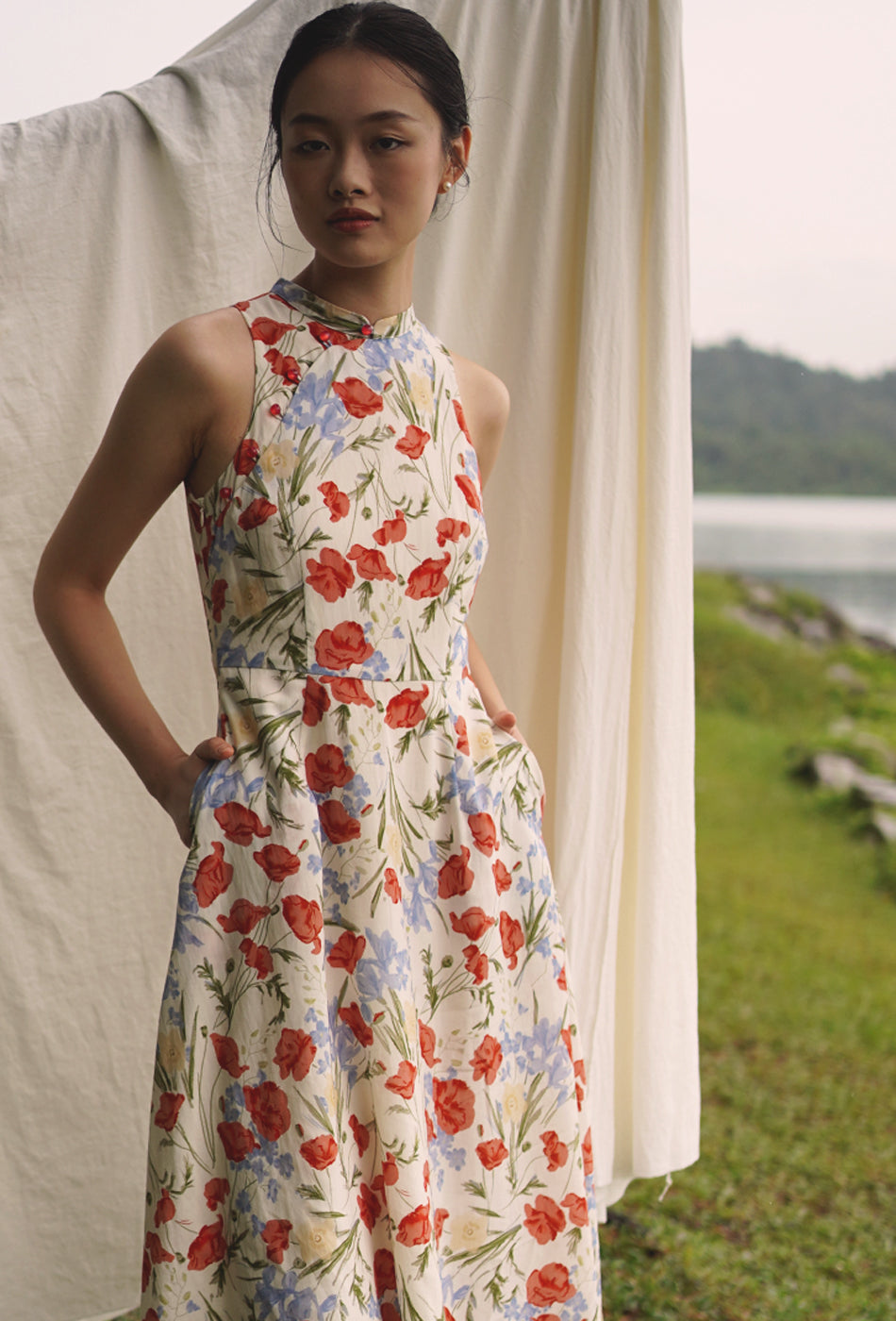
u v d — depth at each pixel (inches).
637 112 82.0
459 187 81.4
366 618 55.4
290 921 52.2
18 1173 79.4
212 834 53.2
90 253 74.0
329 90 53.2
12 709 76.3
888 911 236.5
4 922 77.7
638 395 84.6
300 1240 51.6
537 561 85.4
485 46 80.5
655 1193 116.6
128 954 81.5
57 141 72.9
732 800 303.1
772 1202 117.0
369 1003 53.8
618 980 90.6
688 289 85.4
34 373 73.6
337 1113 52.7
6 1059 78.5
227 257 77.0
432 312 81.8
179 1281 52.7
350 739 54.4
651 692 86.3
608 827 85.7
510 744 61.9
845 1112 144.6
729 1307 95.5
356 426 55.6
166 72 76.0
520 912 60.1
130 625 79.4
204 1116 53.0
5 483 74.0
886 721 379.2
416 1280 54.1
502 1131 58.9
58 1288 81.2
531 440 84.5
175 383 53.2
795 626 416.8
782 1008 183.9
